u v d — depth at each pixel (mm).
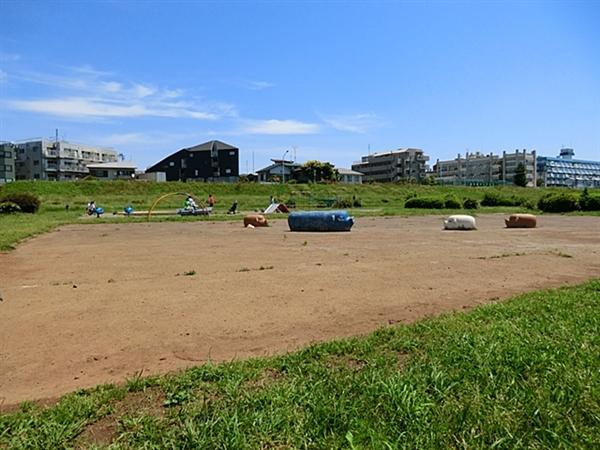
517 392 2982
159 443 2475
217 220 25922
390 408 2795
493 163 113000
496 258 10203
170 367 3777
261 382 3307
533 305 5391
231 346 4305
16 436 2561
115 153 103125
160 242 14180
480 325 4570
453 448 2416
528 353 3605
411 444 2443
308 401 2893
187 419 2693
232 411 2777
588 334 4098
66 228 20188
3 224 20328
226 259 10102
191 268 8812
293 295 6371
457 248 12312
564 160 121938
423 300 6105
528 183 106188
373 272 8273
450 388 3066
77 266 9117
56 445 2490
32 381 3510
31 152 85562
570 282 7434
